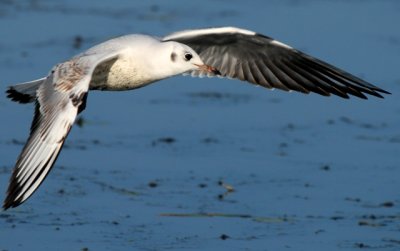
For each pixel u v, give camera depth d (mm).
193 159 16031
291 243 13438
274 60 13414
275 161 16141
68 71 11086
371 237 13664
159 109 18016
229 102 18562
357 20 23125
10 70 18781
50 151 10492
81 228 13523
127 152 16125
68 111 10641
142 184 15016
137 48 12344
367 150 16734
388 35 22172
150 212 14125
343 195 15023
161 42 12547
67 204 14188
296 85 13445
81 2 23766
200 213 14195
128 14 22953
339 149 16734
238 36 13148
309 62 13273
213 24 22250
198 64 12523
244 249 13172
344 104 18734
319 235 13688
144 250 13023
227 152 16359
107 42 12336
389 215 14375
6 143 16078
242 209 14383
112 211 14078
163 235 13484
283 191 15055
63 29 21453
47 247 12992
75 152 16000
